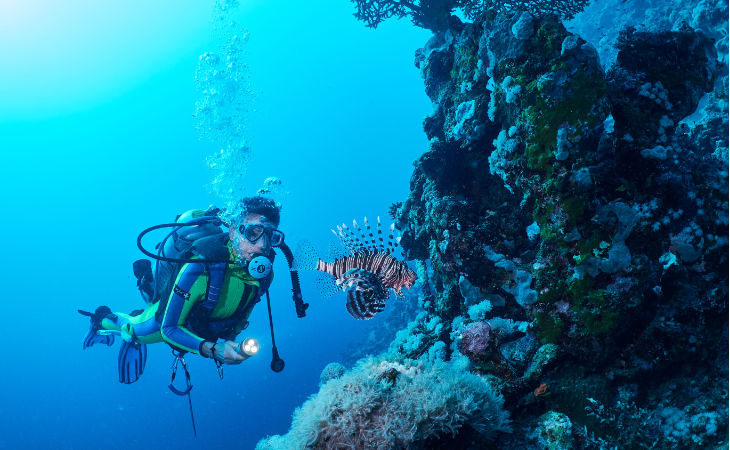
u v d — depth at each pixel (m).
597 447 4.05
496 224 5.41
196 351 3.06
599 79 4.55
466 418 3.68
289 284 57.06
